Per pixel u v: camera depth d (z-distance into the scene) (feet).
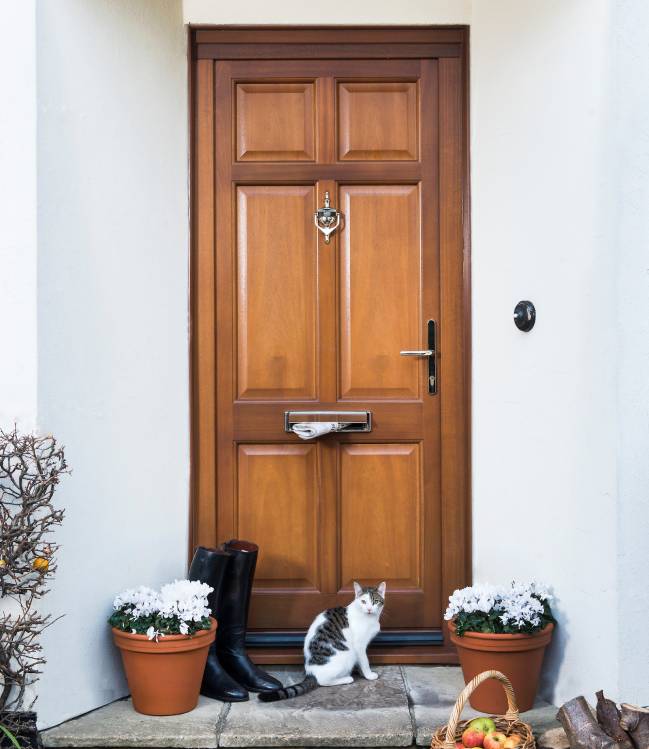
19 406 7.91
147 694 8.16
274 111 10.02
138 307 9.12
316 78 9.99
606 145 7.61
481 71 9.58
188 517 9.80
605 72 7.60
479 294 9.64
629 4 7.48
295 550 9.96
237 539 9.91
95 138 8.60
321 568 9.93
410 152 9.96
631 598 7.52
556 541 8.36
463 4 9.78
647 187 7.52
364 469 9.98
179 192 9.72
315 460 9.98
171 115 9.60
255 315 10.02
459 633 8.20
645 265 7.54
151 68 9.32
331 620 8.98
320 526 9.94
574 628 8.11
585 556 7.93
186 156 9.84
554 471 8.38
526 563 8.85
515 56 8.95
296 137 10.00
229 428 9.98
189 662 8.15
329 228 9.98
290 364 10.03
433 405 9.97
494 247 9.37
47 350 8.01
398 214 9.97
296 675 9.37
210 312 9.96
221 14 9.77
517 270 8.97
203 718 8.11
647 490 7.54
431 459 9.96
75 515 8.26
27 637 7.68
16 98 7.94
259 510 9.98
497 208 9.32
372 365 9.97
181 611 8.13
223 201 9.98
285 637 9.82
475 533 9.72
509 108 9.07
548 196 8.44
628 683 7.50
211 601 8.82
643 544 7.53
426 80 9.97
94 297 8.56
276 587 9.96
